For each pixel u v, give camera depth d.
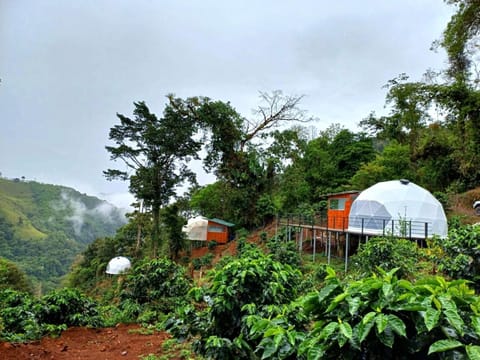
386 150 21.59
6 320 6.21
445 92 17.62
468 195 18.03
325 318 1.82
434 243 6.25
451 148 19.48
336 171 24.67
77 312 7.33
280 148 27.22
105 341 6.01
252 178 27.69
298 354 1.82
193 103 26.86
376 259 7.61
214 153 27.44
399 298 1.61
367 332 1.51
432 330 1.53
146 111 25.59
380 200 13.59
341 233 15.21
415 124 21.73
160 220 26.69
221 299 2.99
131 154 25.56
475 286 4.48
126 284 9.04
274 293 2.96
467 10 15.66
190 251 28.00
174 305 7.43
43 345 5.59
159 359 4.79
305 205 22.75
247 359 2.63
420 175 20.64
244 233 26.06
